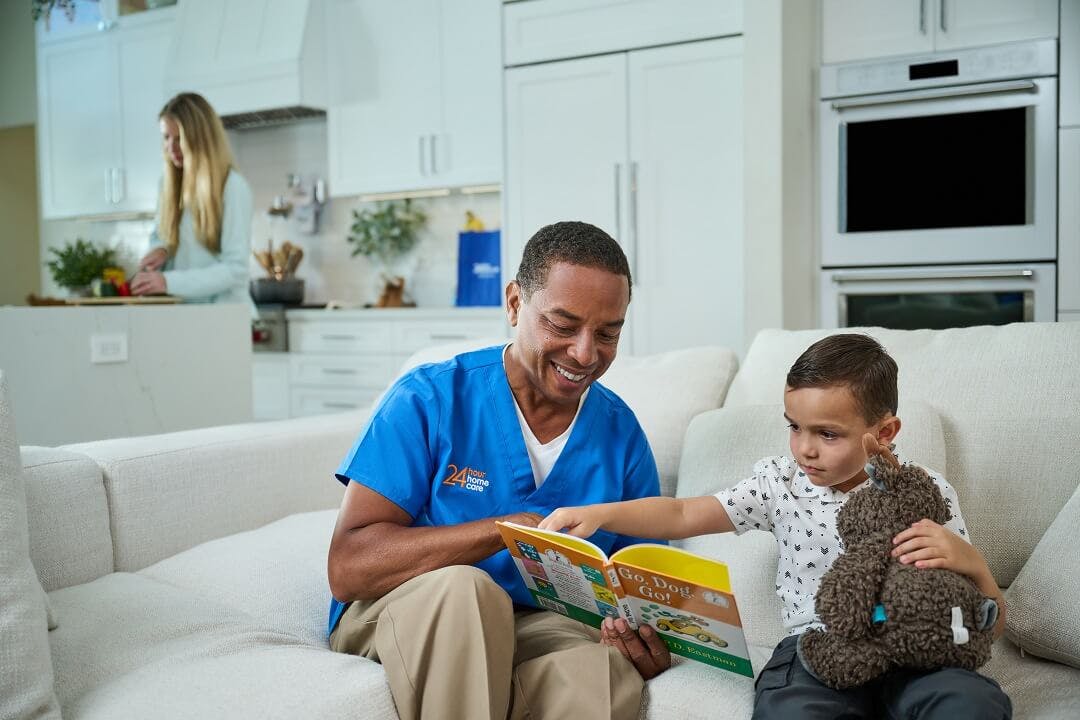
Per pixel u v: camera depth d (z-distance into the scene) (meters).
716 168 3.57
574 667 1.16
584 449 1.39
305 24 4.57
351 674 1.19
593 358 1.23
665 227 3.69
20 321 2.37
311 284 5.32
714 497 1.37
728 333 3.59
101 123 5.44
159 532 1.68
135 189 5.34
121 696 1.11
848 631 1.08
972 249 3.37
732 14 3.49
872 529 1.13
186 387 2.83
